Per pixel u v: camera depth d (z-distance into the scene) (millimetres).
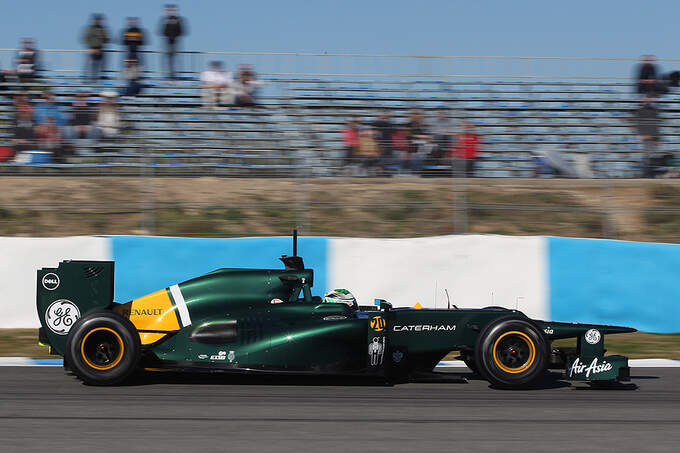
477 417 20422
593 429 19391
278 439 17891
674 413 21438
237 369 23609
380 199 46438
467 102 53625
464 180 47562
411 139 47750
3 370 26484
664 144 51438
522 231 44531
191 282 24922
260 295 24891
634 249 38656
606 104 54938
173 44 52594
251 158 49750
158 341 23984
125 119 49906
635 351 33531
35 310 36875
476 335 24844
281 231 43688
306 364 23828
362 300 38219
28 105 48906
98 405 21031
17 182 48438
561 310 38562
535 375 23766
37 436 17938
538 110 53406
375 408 21250
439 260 38594
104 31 52500
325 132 49094
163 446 17188
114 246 37750
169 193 47250
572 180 50219
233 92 51906
